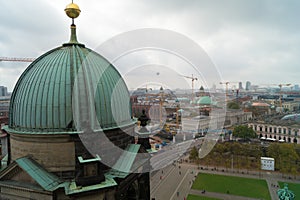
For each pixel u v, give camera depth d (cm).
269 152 10331
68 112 2198
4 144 6562
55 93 2230
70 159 2164
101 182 2097
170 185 8581
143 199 2819
